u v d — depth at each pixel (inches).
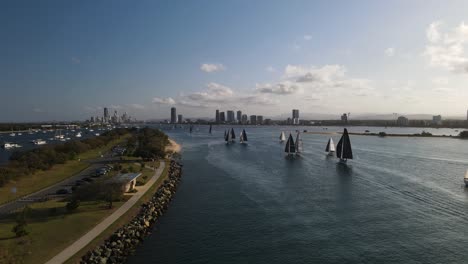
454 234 2233.0
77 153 5521.7
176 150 7613.2
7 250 1646.2
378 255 1927.9
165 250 1977.1
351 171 4645.7
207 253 1945.1
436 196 3213.6
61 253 1689.2
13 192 2864.2
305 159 5979.3
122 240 1968.5
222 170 4739.2
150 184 3390.7
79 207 2461.9
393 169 4800.7
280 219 2534.5
